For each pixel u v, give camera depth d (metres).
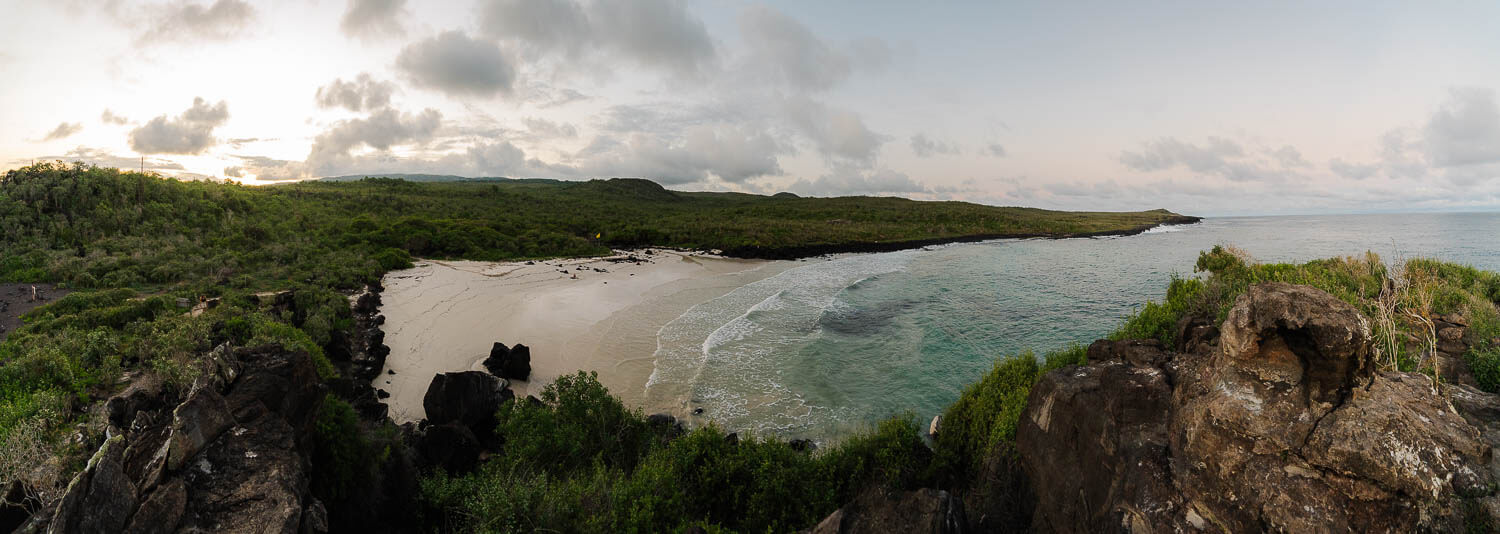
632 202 141.25
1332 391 4.71
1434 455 4.28
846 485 9.63
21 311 20.59
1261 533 4.69
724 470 9.41
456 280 35.84
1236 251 17.28
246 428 7.03
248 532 5.95
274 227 47.31
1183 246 73.25
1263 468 4.76
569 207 101.44
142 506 5.76
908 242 75.12
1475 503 4.23
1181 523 5.21
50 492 6.94
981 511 8.63
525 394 17.36
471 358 20.09
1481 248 51.69
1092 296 33.53
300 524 6.38
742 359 21.08
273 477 6.52
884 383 18.59
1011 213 138.62
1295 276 14.32
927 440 13.39
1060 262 53.50
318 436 8.17
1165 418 6.27
